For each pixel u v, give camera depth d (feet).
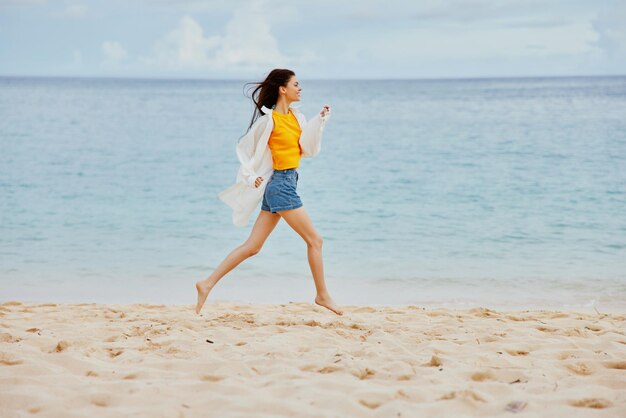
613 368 13.14
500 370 12.33
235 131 103.91
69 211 42.60
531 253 31.96
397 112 157.17
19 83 547.90
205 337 15.72
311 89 429.38
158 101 225.76
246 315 19.06
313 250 17.98
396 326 17.56
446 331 16.87
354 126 111.86
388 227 37.91
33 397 10.53
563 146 71.10
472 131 94.73
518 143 76.02
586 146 70.18
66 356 13.03
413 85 545.03
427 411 10.07
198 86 539.29
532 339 15.60
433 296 25.36
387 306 22.41
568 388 11.42
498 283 27.07
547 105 161.48
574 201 43.83
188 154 74.64
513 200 44.70
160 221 39.91
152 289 26.43
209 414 9.91
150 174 59.77
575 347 14.92
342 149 77.51
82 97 249.14
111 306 21.72
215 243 34.60
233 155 73.97
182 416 9.87
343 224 38.78
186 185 53.93
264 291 26.13
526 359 13.74
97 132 100.68
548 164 59.67
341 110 170.91
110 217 40.91
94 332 16.24
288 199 17.44
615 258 30.78
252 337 15.74
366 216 40.88
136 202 46.14
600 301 24.40
